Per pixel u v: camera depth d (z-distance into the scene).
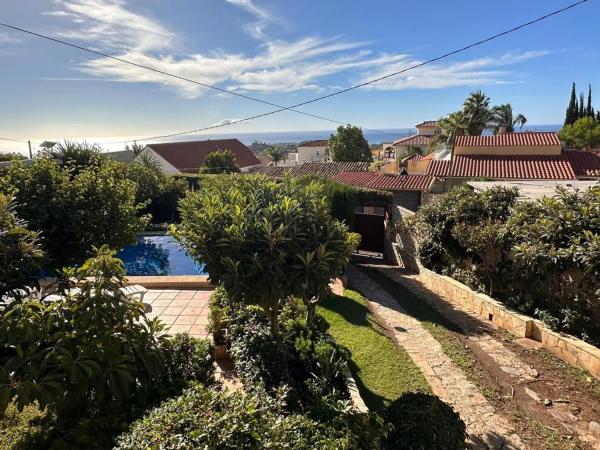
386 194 16.80
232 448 3.15
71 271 5.46
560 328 7.57
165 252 20.05
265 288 5.23
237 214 5.40
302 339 6.04
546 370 6.73
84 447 4.18
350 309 9.48
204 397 3.84
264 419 3.61
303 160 80.81
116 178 10.43
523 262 8.07
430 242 12.80
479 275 10.60
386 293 11.59
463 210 11.60
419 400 4.83
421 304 10.52
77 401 4.70
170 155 49.84
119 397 4.58
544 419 5.43
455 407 5.67
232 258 5.32
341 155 55.69
